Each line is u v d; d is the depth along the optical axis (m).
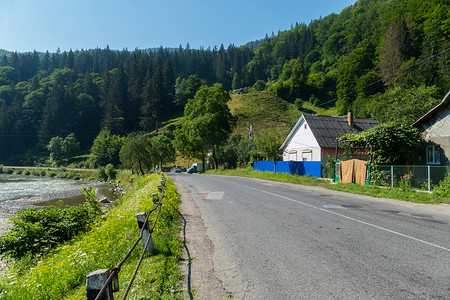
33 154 94.25
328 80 95.75
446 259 4.43
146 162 35.12
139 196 11.86
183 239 5.97
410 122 26.91
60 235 8.99
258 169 35.06
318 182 18.19
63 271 4.17
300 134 28.41
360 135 16.33
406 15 58.34
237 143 48.06
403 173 13.31
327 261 4.44
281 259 4.61
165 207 8.18
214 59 176.25
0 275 6.79
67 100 100.38
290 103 97.25
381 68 57.00
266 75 149.62
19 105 100.12
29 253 7.68
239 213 8.63
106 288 1.99
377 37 68.44
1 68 131.25
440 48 44.78
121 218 7.05
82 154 94.06
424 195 11.16
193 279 3.96
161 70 115.06
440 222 7.05
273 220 7.47
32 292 3.75
